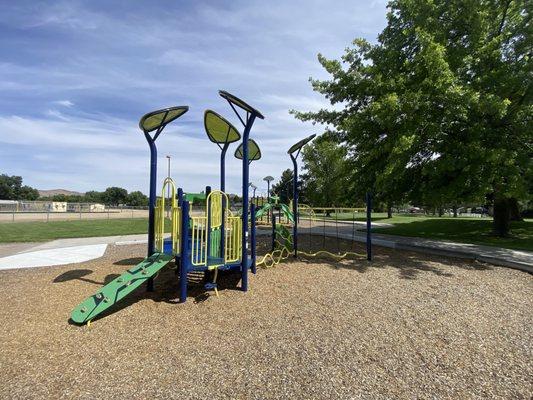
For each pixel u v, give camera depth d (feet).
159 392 10.35
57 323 15.49
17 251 37.17
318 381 10.93
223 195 20.77
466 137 33.45
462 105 29.78
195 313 16.63
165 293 19.74
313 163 112.27
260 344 13.46
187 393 10.28
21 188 320.91
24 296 19.31
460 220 69.26
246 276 20.03
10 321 15.74
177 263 23.82
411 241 41.42
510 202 46.98
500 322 16.15
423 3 34.50
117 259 30.89
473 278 23.84
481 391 10.53
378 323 15.64
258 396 10.14
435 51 28.71
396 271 25.50
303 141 30.14
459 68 32.96
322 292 19.85
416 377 11.25
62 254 34.55
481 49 33.47
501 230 46.44
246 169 20.42
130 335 14.32
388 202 41.70
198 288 20.68
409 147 28.99
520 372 11.69
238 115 20.43
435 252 32.35
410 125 29.63
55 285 21.56
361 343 13.62
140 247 40.04
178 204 20.95
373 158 35.01
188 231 18.43
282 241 41.42
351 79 36.68
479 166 32.07
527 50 36.52
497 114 31.04
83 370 11.61
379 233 52.34
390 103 28.66
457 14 36.06
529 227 54.08
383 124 31.12
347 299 18.75
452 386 10.78
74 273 24.90
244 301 18.22
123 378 11.12
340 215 136.77
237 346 13.32
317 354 12.69
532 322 16.22
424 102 29.55
